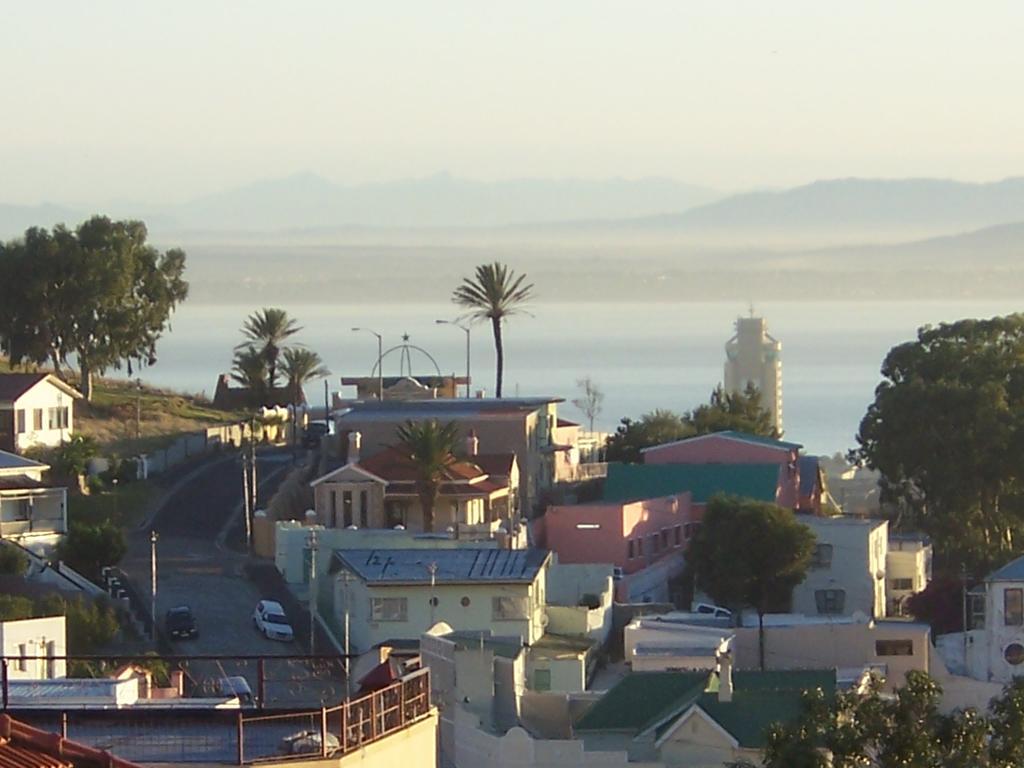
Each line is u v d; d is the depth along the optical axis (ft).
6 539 598.75
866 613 642.63
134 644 542.98
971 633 588.50
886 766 252.21
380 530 634.02
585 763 432.66
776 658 548.31
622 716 452.76
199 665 466.29
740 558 643.04
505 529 631.97
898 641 543.39
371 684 216.54
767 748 260.42
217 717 205.16
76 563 600.39
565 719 476.54
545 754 434.30
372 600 565.94
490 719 469.57
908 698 254.88
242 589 607.37
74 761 175.32
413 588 565.53
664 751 431.43
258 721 205.05
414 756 201.36
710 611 628.28
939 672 542.98
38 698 239.91
